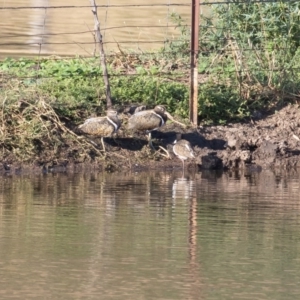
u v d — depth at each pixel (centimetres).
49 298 2116
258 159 3722
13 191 3138
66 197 3061
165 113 3669
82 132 3619
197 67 3834
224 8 4256
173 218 2814
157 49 4659
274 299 2138
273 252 2486
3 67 4188
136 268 2336
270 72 4116
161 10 6250
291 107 4053
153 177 3450
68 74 4031
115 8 6309
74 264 2356
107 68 4159
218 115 3934
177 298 2134
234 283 2241
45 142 3562
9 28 5450
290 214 2897
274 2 4216
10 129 3566
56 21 5781
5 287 2183
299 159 3731
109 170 3547
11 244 2514
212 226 2738
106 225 2720
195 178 3450
